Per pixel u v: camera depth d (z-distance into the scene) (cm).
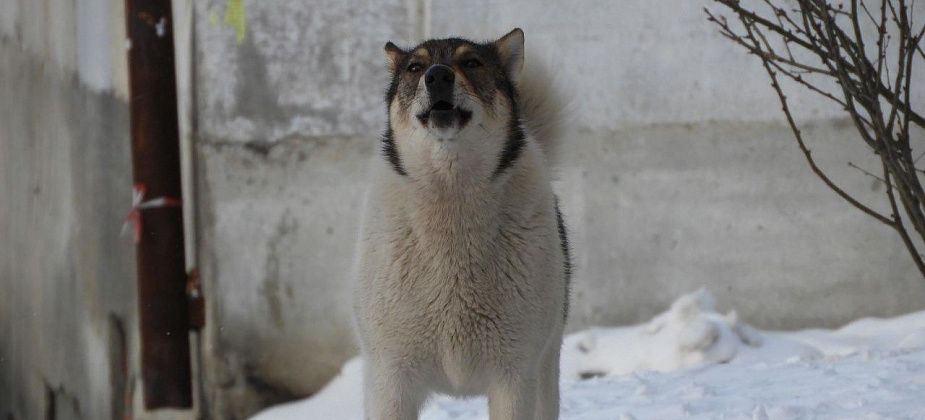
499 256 1514
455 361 1548
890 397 1917
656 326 3100
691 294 3144
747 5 3158
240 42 3397
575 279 3319
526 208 1534
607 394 2325
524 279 1523
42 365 3744
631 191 3306
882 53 1809
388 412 1541
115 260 3462
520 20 3294
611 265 3322
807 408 1844
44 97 3744
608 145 3303
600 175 3312
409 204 1527
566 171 3306
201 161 3416
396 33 3366
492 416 1563
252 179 3406
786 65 3198
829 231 3266
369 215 1590
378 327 1542
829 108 3228
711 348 2902
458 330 1525
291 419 3266
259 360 3400
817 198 3262
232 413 3397
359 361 3341
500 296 1516
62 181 3662
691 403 2069
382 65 3372
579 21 3288
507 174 1520
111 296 3491
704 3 3250
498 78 1605
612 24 3284
